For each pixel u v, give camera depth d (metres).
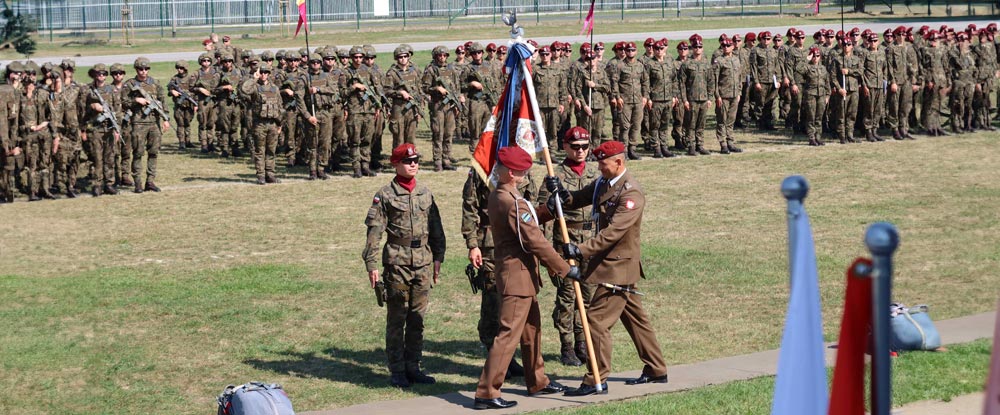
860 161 23.67
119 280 14.64
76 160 20.69
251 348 11.77
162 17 58.62
